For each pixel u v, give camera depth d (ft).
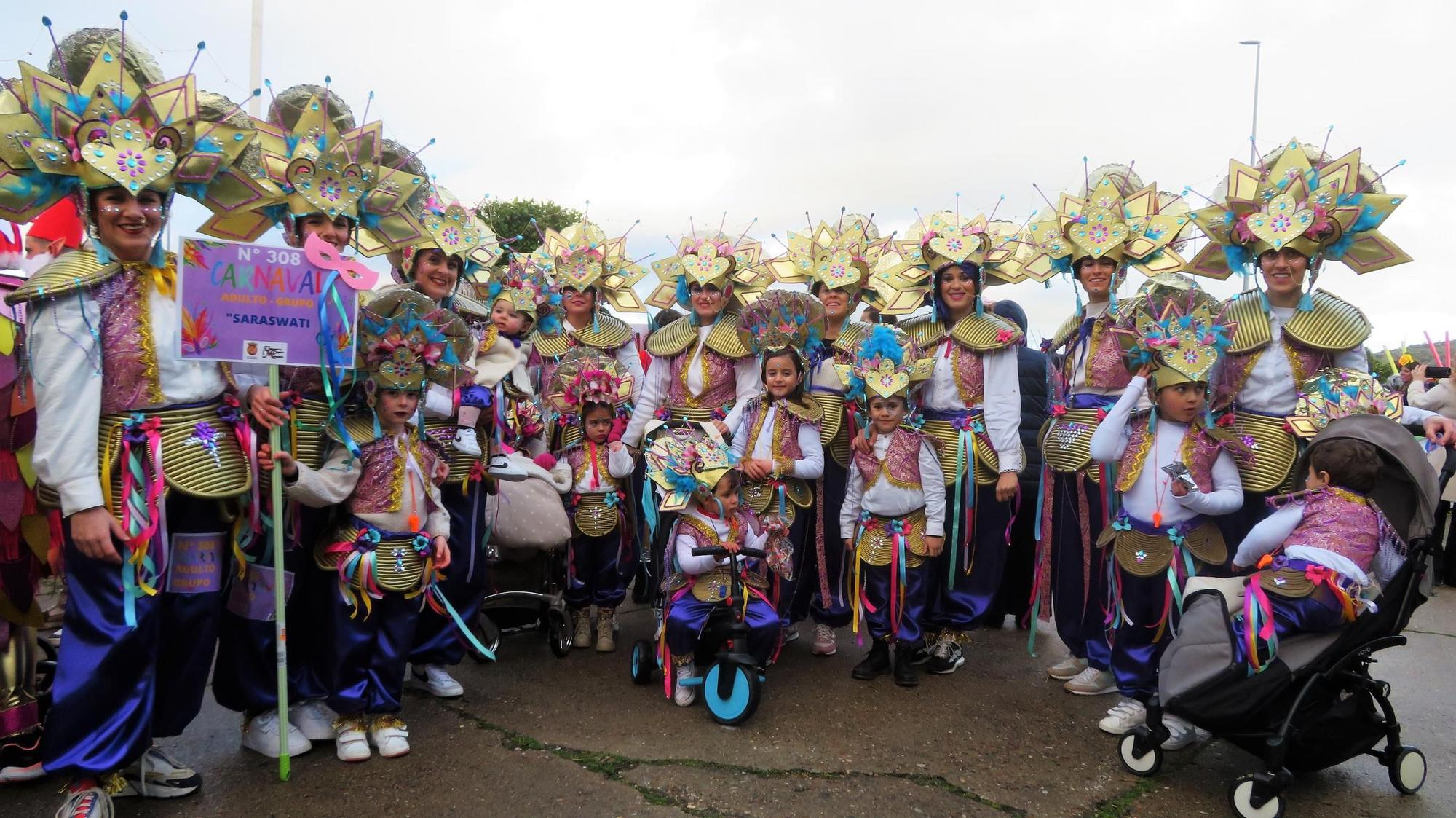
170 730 9.09
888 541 13.24
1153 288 12.11
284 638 9.57
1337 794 9.71
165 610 8.91
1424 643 15.96
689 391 14.70
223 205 9.65
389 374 10.20
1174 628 11.07
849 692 12.82
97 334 8.14
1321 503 9.64
